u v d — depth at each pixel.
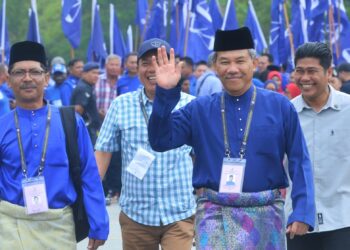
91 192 8.38
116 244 14.66
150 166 9.36
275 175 7.80
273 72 21.41
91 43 28.34
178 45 27.17
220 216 7.77
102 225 8.36
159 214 9.37
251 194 7.72
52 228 8.17
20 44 8.25
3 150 8.21
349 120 8.97
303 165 7.81
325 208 8.98
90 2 52.50
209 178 7.81
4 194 8.19
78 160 8.33
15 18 54.75
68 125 8.34
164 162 9.37
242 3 53.44
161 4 27.75
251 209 7.74
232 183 7.71
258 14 53.12
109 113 9.65
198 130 7.86
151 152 9.39
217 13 28.11
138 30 31.31
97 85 21.20
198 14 27.16
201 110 7.88
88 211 8.34
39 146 8.21
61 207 8.22
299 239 9.06
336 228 8.93
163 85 7.52
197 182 7.88
